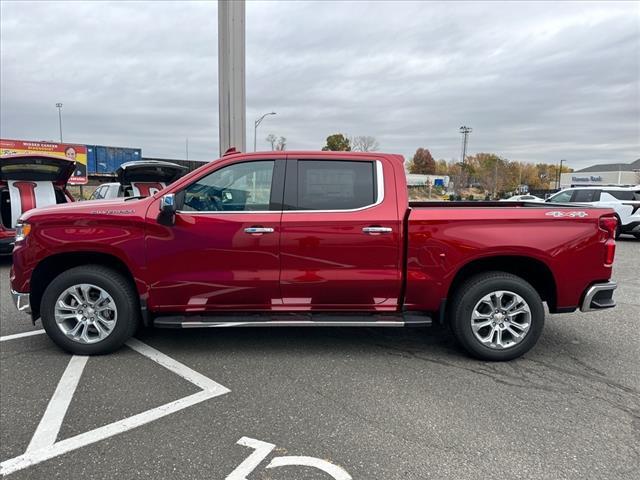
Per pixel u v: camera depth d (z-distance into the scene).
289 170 4.26
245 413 3.30
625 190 14.66
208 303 4.27
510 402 3.49
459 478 2.59
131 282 4.35
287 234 4.15
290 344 4.73
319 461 2.74
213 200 4.25
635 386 3.79
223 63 10.44
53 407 3.35
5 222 8.34
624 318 5.75
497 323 4.25
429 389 3.70
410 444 2.93
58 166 8.73
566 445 2.92
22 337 4.84
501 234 4.12
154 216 4.15
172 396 3.55
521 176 92.31
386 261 4.20
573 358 4.39
